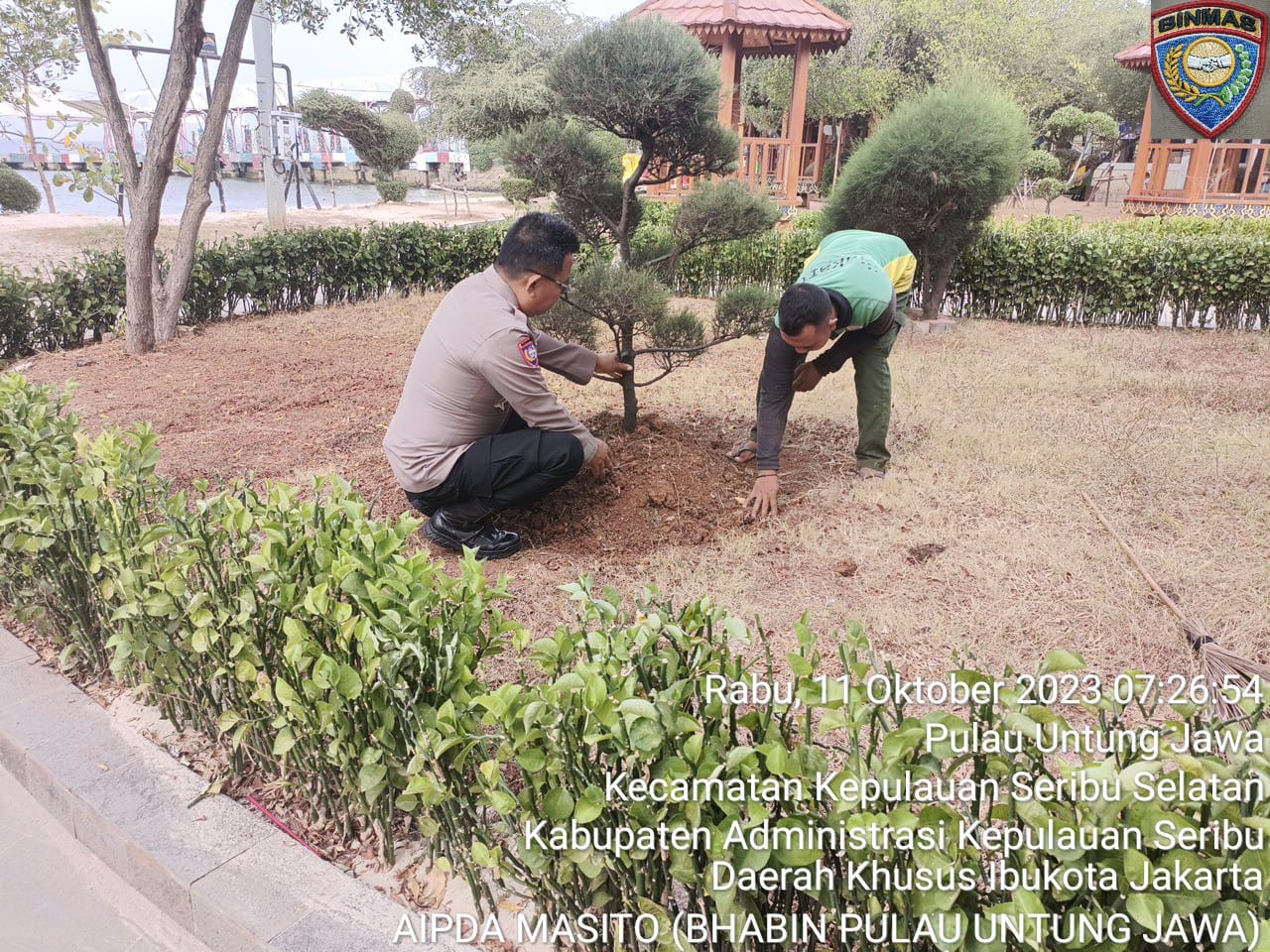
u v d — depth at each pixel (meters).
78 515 3.00
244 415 6.09
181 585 2.56
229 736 2.77
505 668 3.08
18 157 33.59
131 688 3.15
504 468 3.76
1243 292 8.95
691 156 4.95
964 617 3.44
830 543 4.06
